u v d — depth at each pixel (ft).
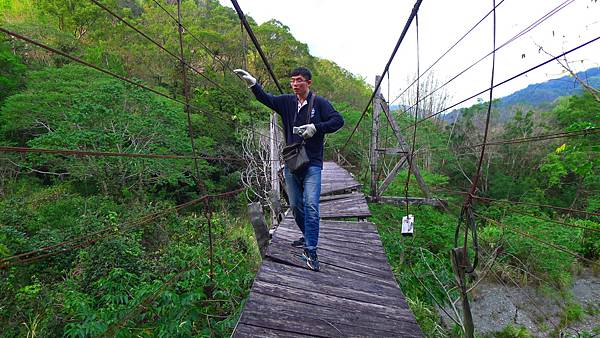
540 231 24.35
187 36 61.62
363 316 5.96
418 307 13.24
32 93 37.50
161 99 42.83
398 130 18.92
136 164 35.96
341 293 6.70
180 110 44.19
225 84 53.21
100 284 15.02
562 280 22.35
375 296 6.70
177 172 38.58
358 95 80.69
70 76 40.52
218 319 9.43
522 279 22.13
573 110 33.76
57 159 35.91
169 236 26.94
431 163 42.45
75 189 37.24
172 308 8.68
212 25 73.87
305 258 7.56
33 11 62.64
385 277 7.59
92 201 31.27
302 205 7.90
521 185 42.32
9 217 25.59
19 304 16.28
